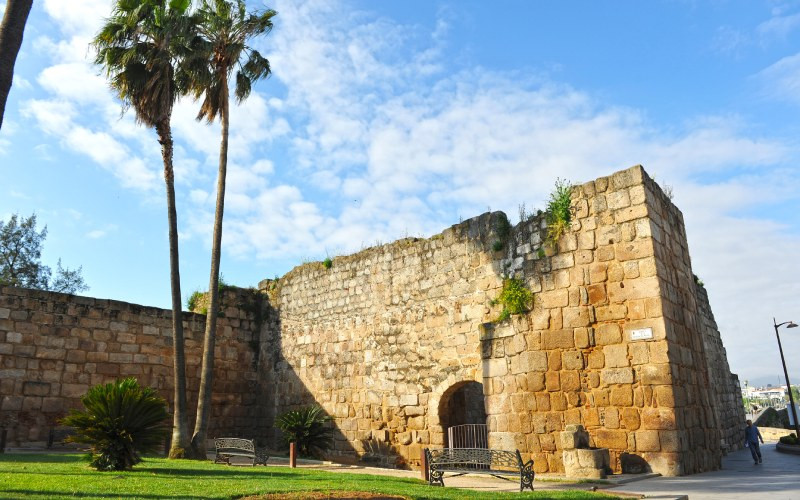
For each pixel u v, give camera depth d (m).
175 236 17.42
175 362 16.67
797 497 8.52
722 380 23.97
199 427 16.55
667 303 13.14
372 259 20.86
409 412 18.31
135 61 16.98
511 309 15.30
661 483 10.65
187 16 17.78
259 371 24.58
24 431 18.48
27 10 8.62
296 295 23.73
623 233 13.72
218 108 19.33
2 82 8.09
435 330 18.11
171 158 17.83
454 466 14.34
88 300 20.70
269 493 8.22
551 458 13.70
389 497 8.23
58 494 7.49
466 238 17.77
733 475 11.87
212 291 17.66
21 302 19.27
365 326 20.47
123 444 11.38
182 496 7.62
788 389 27.36
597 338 13.59
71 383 19.72
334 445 20.45
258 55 19.92
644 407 12.54
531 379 14.46
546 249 15.05
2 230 34.50
